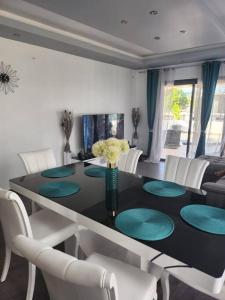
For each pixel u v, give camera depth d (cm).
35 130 403
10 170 375
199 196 177
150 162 597
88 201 166
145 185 198
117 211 150
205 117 498
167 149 606
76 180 212
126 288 120
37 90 396
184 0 233
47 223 186
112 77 539
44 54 397
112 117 525
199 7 250
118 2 238
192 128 542
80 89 470
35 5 257
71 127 446
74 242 194
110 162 166
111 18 282
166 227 129
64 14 270
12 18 297
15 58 360
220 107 487
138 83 611
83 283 74
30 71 382
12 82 361
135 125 618
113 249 165
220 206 159
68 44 374
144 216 142
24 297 170
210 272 96
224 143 482
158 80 564
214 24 300
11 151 374
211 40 372
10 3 268
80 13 266
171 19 284
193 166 226
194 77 516
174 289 177
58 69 423
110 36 389
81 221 147
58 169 245
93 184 202
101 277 73
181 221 138
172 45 405
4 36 335
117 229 128
